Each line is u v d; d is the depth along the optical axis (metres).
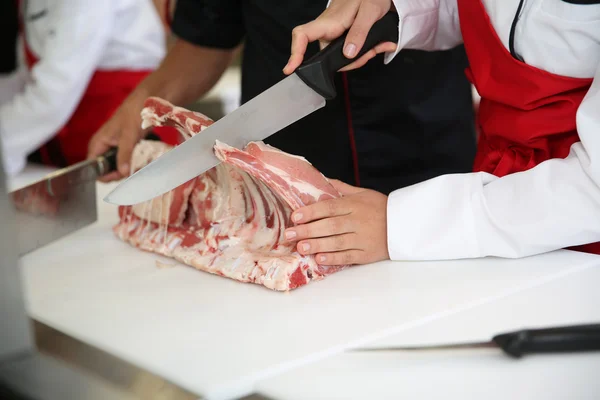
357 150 1.90
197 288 1.29
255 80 1.96
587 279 1.23
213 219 1.43
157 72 2.01
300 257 1.27
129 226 1.58
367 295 1.21
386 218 1.35
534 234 1.27
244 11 1.93
